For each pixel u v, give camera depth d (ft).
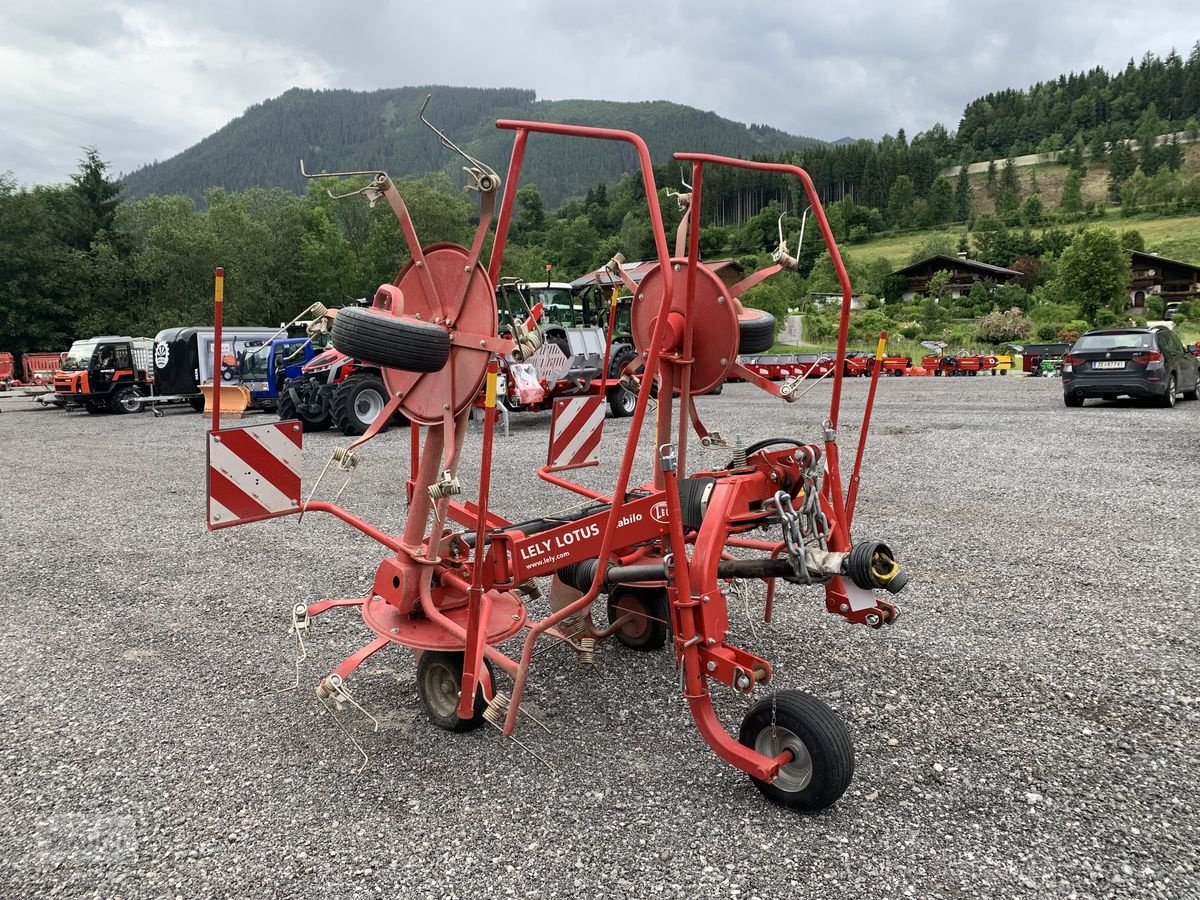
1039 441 34.83
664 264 9.12
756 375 11.70
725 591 16.28
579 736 10.68
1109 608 14.78
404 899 7.57
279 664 13.39
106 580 18.38
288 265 156.04
